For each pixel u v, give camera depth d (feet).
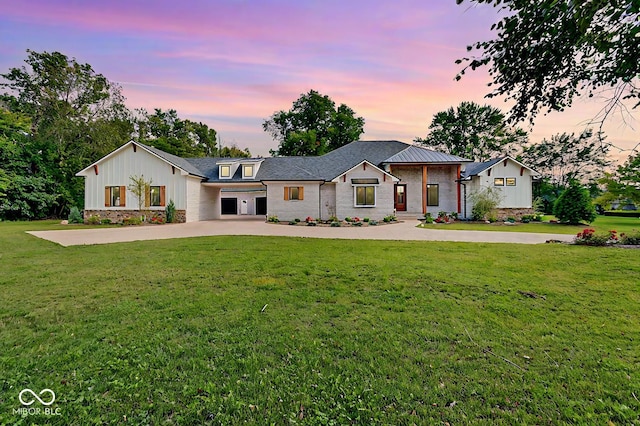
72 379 8.22
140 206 63.16
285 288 16.58
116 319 12.41
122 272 20.24
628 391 7.63
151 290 16.33
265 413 7.02
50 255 26.32
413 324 11.84
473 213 63.82
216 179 70.85
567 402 7.27
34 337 10.76
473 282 17.37
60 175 91.25
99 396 7.54
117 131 98.84
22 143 84.89
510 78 11.48
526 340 10.43
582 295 15.07
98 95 97.04
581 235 31.91
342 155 81.15
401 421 6.74
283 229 49.78
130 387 7.87
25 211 80.89
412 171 71.51
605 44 9.24
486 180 65.57
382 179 64.49
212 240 35.78
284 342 10.38
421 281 17.67
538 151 119.65
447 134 134.41
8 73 85.51
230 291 16.11
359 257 24.77
